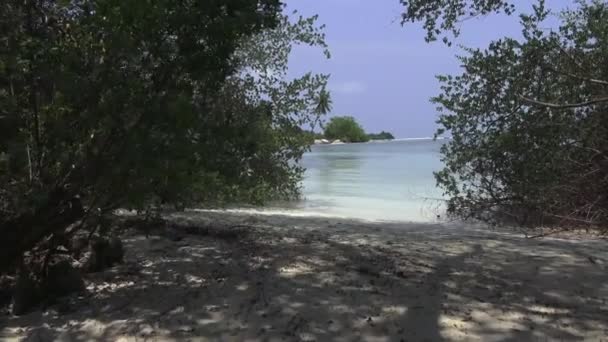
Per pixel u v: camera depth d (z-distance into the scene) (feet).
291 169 41.45
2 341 13.61
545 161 30.45
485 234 31.22
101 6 14.06
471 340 13.38
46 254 17.98
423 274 19.51
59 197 16.03
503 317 15.02
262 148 33.58
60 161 15.71
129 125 14.85
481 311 15.48
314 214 45.83
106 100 14.17
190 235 26.23
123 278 18.54
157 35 14.96
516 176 31.83
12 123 14.82
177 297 16.44
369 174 98.12
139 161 14.58
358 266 20.25
